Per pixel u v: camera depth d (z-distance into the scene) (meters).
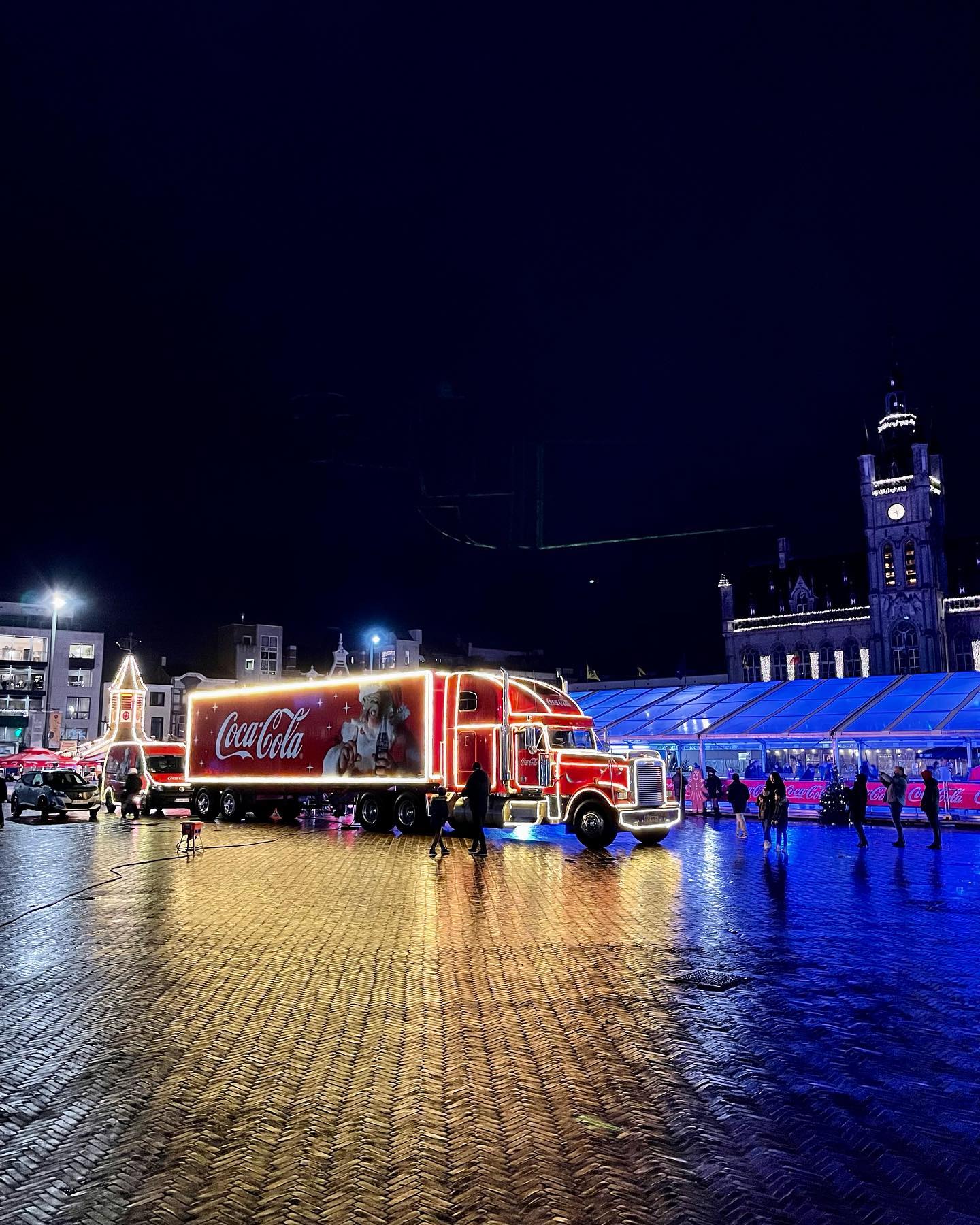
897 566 97.19
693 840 27.02
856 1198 4.73
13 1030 7.63
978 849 24.78
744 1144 5.39
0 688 72.69
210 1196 4.73
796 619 104.62
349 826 30.50
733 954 10.67
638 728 43.94
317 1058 6.89
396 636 88.00
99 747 52.34
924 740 36.22
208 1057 6.93
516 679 25.25
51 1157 5.21
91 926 12.25
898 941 11.62
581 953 10.58
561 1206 4.62
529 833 28.58
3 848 23.27
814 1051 7.11
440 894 15.05
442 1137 5.45
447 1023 7.80
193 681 79.75
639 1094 6.17
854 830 32.06
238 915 13.09
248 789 31.16
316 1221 4.48
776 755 44.97
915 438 99.94
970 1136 5.54
